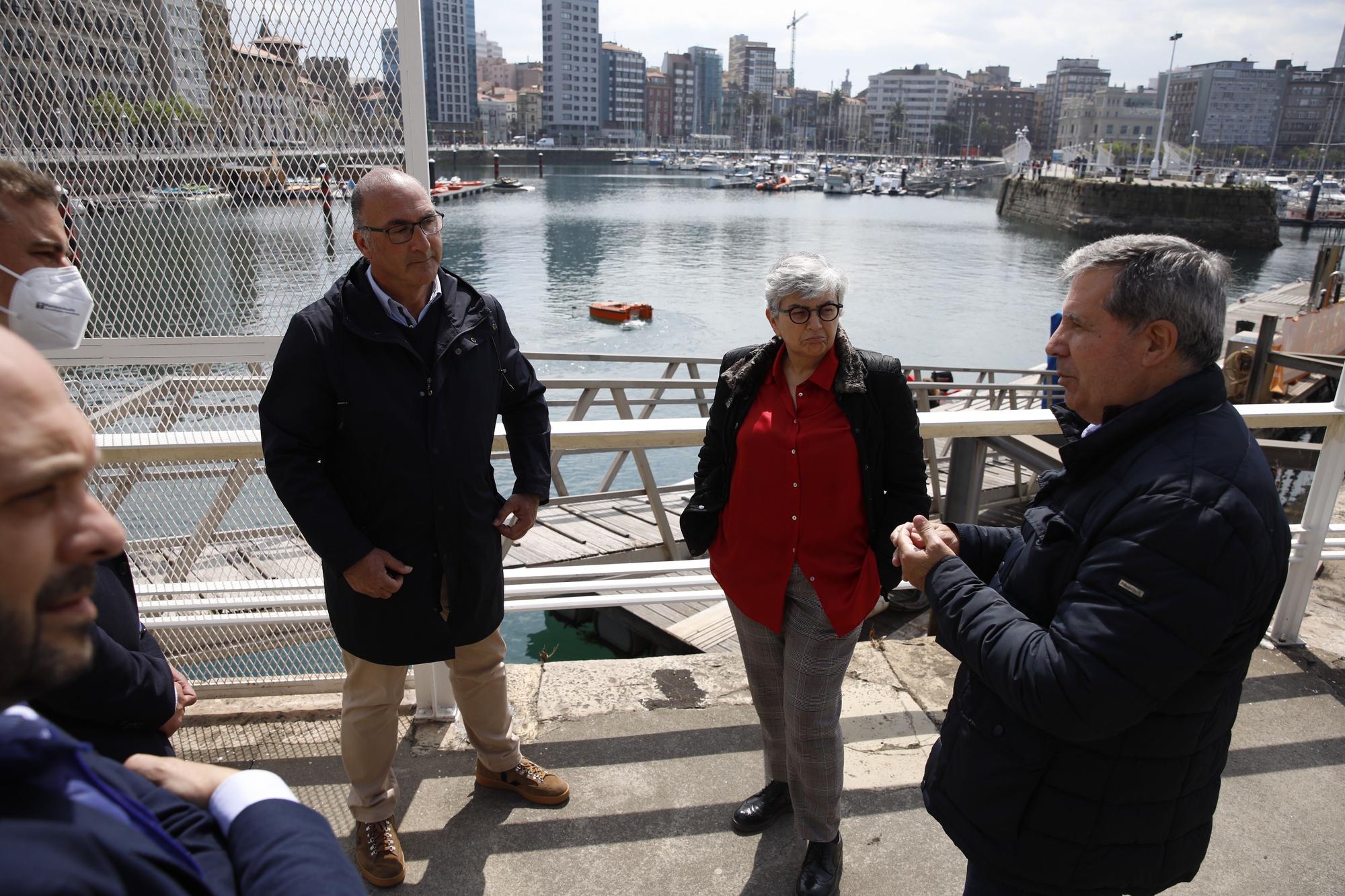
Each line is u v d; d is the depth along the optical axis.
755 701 2.11
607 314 25.50
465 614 1.91
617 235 48.53
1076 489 1.27
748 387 1.97
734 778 2.31
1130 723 1.12
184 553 2.52
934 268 39.03
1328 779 2.37
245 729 2.43
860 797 2.26
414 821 2.13
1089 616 1.13
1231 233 51.91
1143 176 71.56
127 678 1.03
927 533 1.42
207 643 2.60
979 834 1.31
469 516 1.86
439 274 1.91
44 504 0.57
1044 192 62.72
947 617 1.33
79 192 2.32
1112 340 1.21
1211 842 2.14
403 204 1.70
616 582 2.69
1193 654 1.08
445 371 1.81
